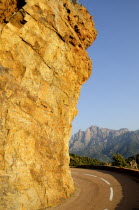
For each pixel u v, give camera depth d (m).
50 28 13.52
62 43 14.70
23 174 10.30
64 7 15.47
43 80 13.20
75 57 16.23
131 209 10.23
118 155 50.88
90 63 18.64
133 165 57.56
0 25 11.02
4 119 10.17
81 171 28.77
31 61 12.45
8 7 10.83
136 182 18.06
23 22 11.77
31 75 12.36
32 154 11.29
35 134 11.84
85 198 13.05
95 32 19.14
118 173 25.39
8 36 11.26
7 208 8.85
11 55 11.36
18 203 9.38
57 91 14.46
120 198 12.61
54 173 12.73
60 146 13.95
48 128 13.05
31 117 11.85
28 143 11.14
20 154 10.53
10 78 11.03
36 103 12.41
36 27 12.59
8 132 10.19
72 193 14.29
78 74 17.03
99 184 18.06
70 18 15.67
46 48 13.34
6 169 9.62
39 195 10.79
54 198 11.76
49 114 13.41
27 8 11.73
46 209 10.51
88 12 18.78
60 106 14.67
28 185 10.34
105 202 11.86
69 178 14.88
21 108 11.28
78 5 18.12
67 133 15.67
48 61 13.62
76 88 17.31
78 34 16.88
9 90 10.79
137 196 12.82
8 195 9.15
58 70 14.55
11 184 9.52
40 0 12.53
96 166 33.06
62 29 14.38
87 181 19.92
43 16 12.85
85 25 17.42
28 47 12.33
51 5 13.47
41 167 11.66
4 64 10.98
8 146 10.04
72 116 17.28
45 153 12.31
